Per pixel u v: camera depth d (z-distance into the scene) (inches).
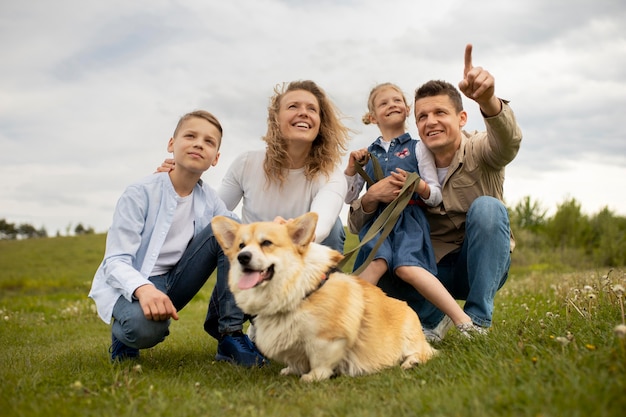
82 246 1227.2
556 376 89.0
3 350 194.2
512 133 148.7
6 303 435.5
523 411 78.3
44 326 285.7
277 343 124.6
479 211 157.2
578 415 70.8
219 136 155.2
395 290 177.0
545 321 146.4
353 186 187.0
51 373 124.0
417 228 165.6
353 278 136.3
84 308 358.3
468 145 168.9
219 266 153.3
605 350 98.0
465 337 139.1
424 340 144.0
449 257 181.5
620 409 71.4
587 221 965.8
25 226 2517.2
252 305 125.1
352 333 124.0
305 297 122.2
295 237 127.6
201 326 267.9
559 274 451.5
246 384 118.3
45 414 88.7
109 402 96.9
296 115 161.8
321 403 97.4
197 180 158.6
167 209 149.3
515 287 347.3
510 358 109.0
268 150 168.4
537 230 1044.5
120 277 133.0
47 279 752.3
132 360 142.6
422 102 167.6
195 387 112.9
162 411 91.8
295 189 171.2
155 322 132.8
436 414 81.7
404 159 179.6
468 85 138.4
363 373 129.6
